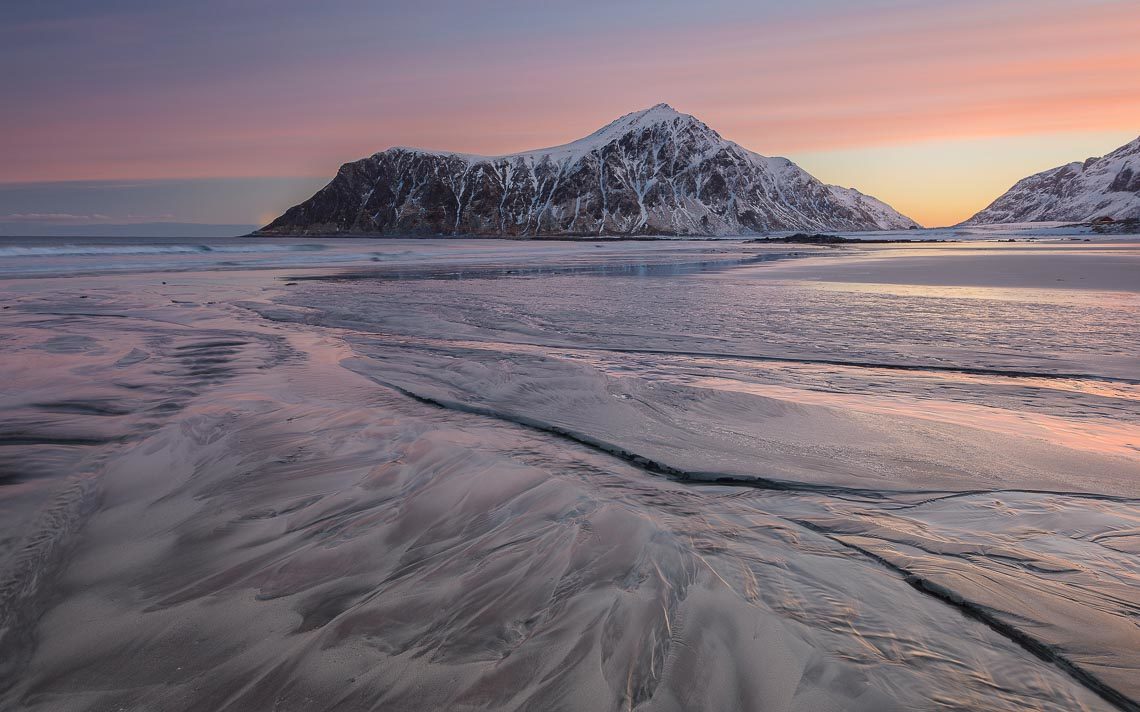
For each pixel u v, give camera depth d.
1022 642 2.18
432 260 39.75
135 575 2.65
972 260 33.25
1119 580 2.64
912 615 2.34
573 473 3.94
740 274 25.38
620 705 1.85
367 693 1.91
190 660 2.09
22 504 3.37
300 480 3.73
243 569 2.69
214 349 8.68
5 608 2.40
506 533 2.99
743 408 5.61
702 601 2.37
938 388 6.61
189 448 4.36
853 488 3.81
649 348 9.16
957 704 1.86
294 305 14.50
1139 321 11.15
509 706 1.85
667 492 3.68
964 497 3.65
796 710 1.82
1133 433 4.95
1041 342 9.28
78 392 6.09
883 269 27.14
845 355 8.55
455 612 2.33
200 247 41.34
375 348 8.84
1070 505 3.51
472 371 7.09
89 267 27.19
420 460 4.07
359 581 2.57
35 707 1.89
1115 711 1.85
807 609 2.35
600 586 2.48
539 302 15.23
